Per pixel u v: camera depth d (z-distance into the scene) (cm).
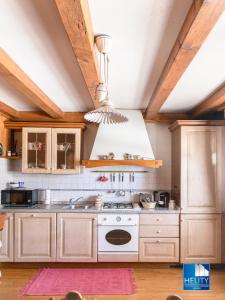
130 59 211
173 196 409
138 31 169
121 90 298
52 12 149
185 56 182
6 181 408
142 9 146
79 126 396
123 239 364
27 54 203
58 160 400
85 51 173
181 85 277
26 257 362
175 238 363
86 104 360
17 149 421
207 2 125
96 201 386
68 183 424
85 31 148
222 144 366
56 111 362
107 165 383
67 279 329
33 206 384
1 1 141
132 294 291
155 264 371
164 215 364
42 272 352
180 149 369
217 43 184
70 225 364
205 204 363
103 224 362
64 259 362
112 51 197
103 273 349
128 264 372
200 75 247
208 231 362
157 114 412
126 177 424
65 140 403
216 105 323
